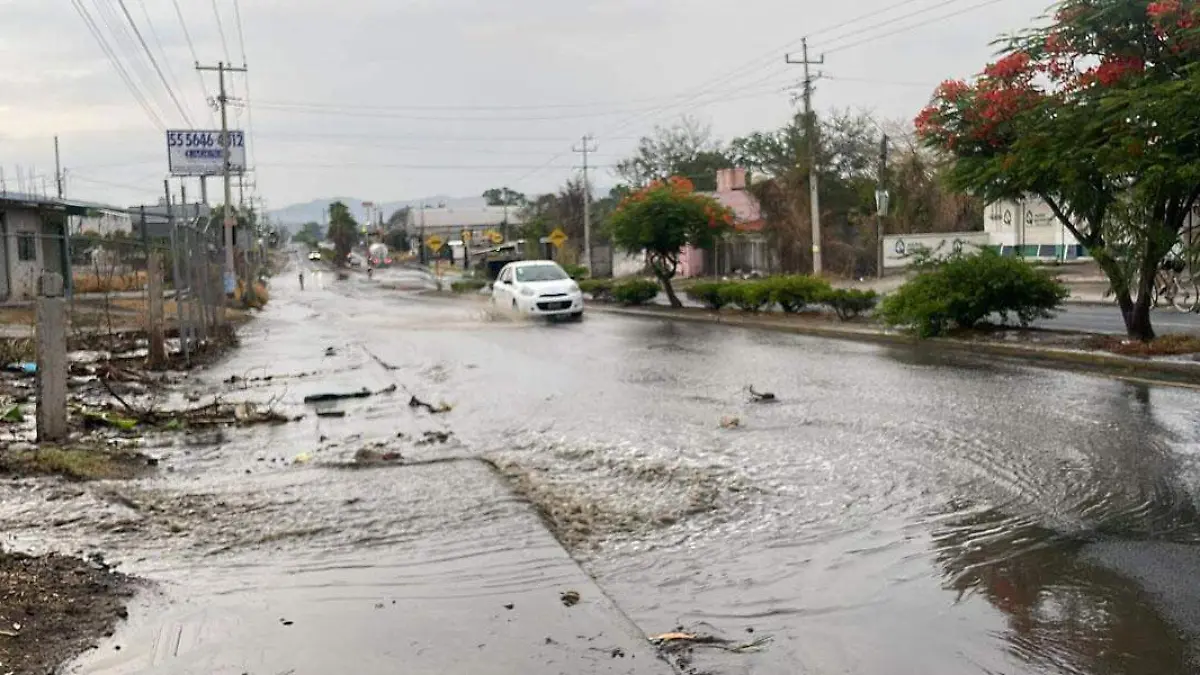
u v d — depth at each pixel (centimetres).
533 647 437
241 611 479
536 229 7431
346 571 544
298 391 1340
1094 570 532
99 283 2692
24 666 402
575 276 5153
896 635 458
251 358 1834
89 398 1211
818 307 2672
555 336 2214
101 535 602
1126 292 1486
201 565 552
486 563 558
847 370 1424
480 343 2061
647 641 447
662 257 3262
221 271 2423
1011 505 663
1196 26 1194
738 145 7650
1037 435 882
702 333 2223
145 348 1869
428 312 3388
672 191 3170
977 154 1530
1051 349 1491
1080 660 426
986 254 1806
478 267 6594
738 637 461
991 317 1994
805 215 4994
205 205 5503
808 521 641
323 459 857
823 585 526
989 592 508
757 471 779
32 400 1132
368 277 8394
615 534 620
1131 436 862
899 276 4259
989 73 1459
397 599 499
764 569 553
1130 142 1228
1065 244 4366
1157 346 1388
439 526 633
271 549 584
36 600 472
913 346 1775
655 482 750
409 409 1166
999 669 420
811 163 4109
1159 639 444
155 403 1214
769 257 5188
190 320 1856
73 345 1848
